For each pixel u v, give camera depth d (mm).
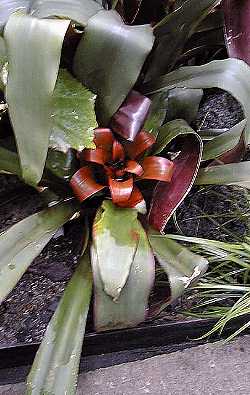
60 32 480
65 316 562
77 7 537
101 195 647
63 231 713
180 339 651
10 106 495
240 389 610
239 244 668
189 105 682
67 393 518
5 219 727
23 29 484
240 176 625
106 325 566
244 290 635
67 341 545
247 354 645
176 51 649
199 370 627
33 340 611
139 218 621
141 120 583
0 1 555
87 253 618
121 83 549
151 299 641
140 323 610
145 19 674
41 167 510
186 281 563
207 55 810
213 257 651
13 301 651
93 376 619
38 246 576
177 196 615
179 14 588
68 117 567
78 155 621
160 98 657
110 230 573
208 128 847
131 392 604
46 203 688
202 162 675
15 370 621
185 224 729
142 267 559
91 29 522
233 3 643
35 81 484
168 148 697
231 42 648
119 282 533
